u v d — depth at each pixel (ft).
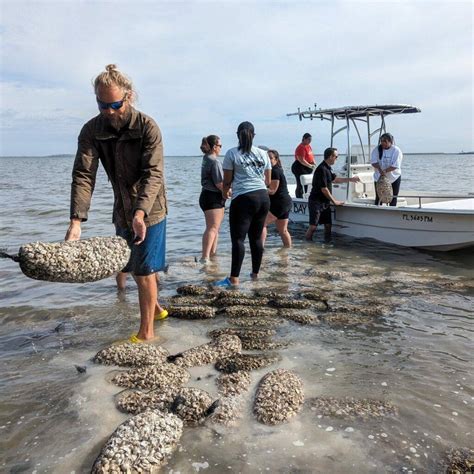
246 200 19.39
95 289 19.85
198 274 22.41
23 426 10.12
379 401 10.84
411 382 11.76
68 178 124.57
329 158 29.71
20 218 41.88
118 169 12.82
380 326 15.53
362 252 27.22
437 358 13.12
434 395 11.12
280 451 9.12
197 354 13.08
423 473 8.50
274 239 31.50
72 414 10.51
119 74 11.84
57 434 9.80
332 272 22.31
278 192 27.30
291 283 20.62
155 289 14.10
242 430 9.79
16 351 13.94
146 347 13.35
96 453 9.16
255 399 10.80
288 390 10.94
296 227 35.81
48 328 15.69
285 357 13.28
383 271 22.77
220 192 24.16
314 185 30.07
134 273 13.61
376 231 29.99
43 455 9.16
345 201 33.06
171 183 94.07
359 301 18.02
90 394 11.30
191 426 9.96
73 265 10.18
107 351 13.19
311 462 8.80
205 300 18.13
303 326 15.61
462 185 66.85
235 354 13.24
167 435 9.27
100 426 10.03
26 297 18.94
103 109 11.89
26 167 268.62
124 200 13.11
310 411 10.44
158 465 8.75
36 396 11.32
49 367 12.84
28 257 9.82
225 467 8.71
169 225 38.19
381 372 12.32
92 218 41.42
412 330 15.17
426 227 27.09
